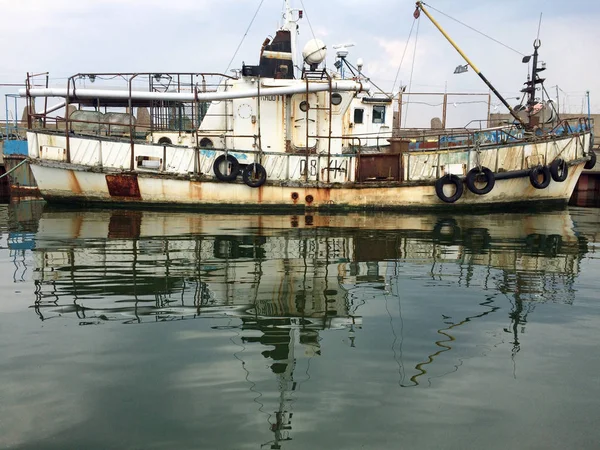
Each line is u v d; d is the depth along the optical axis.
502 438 2.83
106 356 3.91
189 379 3.52
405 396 3.30
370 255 8.16
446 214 15.22
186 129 16.83
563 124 18.05
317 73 16.48
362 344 4.22
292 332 4.50
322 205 15.41
